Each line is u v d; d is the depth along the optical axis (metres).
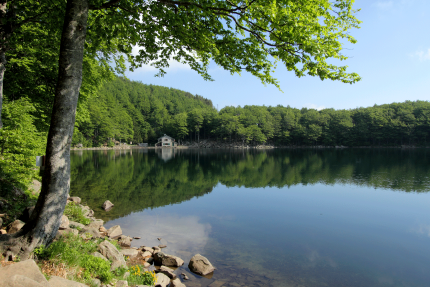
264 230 10.45
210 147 103.94
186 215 12.43
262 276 6.76
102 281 4.41
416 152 59.50
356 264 7.66
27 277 2.81
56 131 4.38
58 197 4.45
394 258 8.11
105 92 106.12
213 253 8.14
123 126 93.06
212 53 6.92
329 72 5.52
